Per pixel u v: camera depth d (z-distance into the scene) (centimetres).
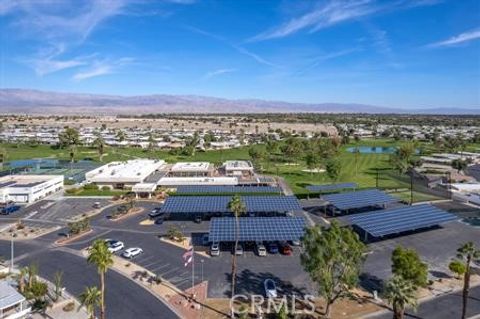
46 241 9456
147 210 12181
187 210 10950
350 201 11819
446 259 8431
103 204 12912
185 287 7094
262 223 9356
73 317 6078
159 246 9100
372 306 6431
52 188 14525
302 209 12300
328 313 6056
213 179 15525
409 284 5291
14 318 5819
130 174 15738
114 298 6675
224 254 8644
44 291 6394
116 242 8944
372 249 8981
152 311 6269
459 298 6750
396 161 19112
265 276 7562
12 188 13112
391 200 12131
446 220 10119
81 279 7388
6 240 9531
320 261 5734
